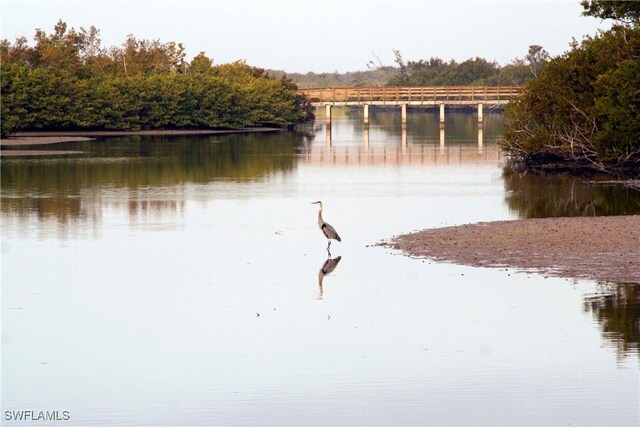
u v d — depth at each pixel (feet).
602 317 88.02
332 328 86.79
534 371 74.43
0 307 95.81
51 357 79.61
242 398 69.62
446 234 132.57
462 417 65.98
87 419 66.64
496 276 105.19
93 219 156.25
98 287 104.37
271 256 121.49
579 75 248.93
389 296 97.50
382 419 65.72
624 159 227.61
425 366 75.92
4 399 70.49
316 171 249.14
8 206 172.04
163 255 122.93
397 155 306.55
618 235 125.90
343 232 140.26
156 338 84.74
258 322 89.20
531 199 180.75
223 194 193.36
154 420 65.82
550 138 248.32
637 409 66.90
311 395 70.13
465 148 340.59
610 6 254.47
